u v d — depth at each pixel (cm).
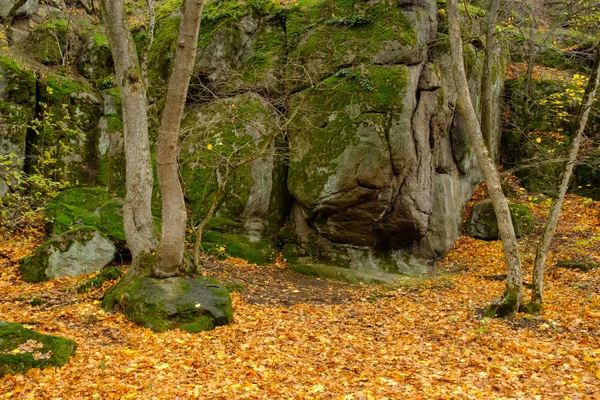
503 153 1942
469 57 1625
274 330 873
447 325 915
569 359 722
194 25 817
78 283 1021
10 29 1722
